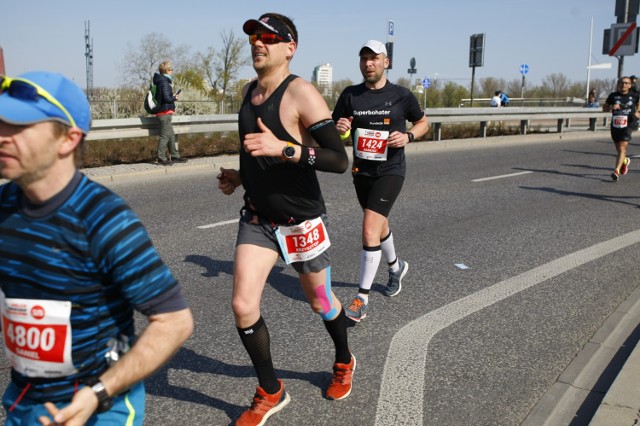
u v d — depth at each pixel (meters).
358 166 4.90
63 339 1.73
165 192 9.65
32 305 1.73
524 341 4.31
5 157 1.60
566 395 3.55
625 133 11.39
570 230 7.57
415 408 3.41
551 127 25.39
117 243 1.67
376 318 4.75
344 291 5.38
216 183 10.48
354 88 4.95
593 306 5.00
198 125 12.91
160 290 1.75
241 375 3.80
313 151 2.88
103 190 1.72
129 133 11.91
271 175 3.00
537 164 13.64
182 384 3.66
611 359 4.02
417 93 35.09
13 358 1.80
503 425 3.25
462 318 4.73
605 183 11.28
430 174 11.93
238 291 3.06
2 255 1.71
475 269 5.97
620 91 11.43
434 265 6.09
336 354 3.50
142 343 1.75
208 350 4.13
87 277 1.70
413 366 3.92
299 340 4.32
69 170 1.70
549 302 5.09
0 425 3.16
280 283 5.51
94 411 1.70
